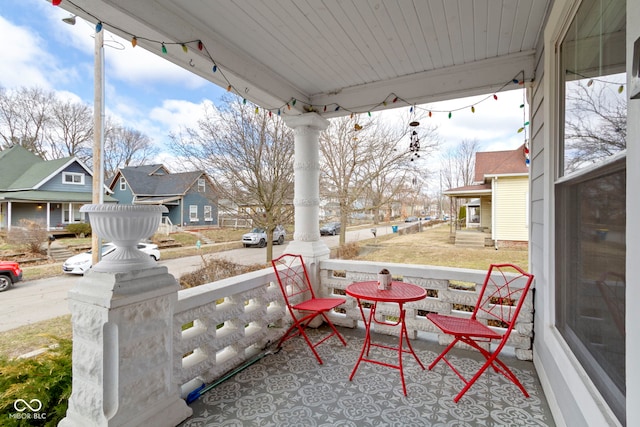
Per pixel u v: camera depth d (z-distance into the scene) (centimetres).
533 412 184
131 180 1675
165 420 168
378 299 216
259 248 1214
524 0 186
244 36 225
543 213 203
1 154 1359
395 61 264
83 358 152
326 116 339
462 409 187
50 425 160
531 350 249
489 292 264
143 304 159
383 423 175
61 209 1358
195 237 1365
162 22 187
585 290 134
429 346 278
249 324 274
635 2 79
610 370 107
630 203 83
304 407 189
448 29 218
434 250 773
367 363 246
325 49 244
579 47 144
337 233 1373
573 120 152
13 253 814
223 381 218
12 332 327
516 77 254
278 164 751
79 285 154
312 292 306
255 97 288
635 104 81
